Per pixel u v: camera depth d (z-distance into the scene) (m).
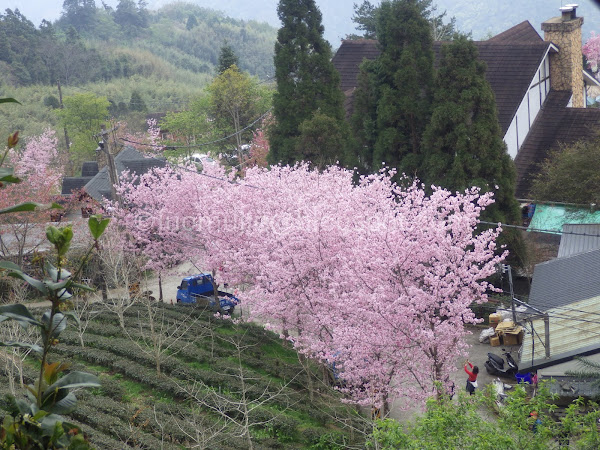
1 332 23.06
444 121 30.91
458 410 12.72
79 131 69.12
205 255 29.64
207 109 65.25
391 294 19.64
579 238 28.44
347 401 19.75
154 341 22.94
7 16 123.12
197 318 28.72
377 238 19.98
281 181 27.45
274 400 21.41
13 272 3.32
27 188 35.97
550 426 12.63
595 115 40.03
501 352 25.45
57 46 115.94
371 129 35.78
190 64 149.25
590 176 31.30
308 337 21.77
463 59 30.50
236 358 24.36
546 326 20.17
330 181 27.78
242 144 62.16
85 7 161.50
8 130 75.94
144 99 105.31
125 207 32.31
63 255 3.54
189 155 59.22
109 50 132.88
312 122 35.28
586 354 19.52
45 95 98.50
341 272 20.03
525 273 29.91
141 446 18.17
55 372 3.52
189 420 19.42
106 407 20.23
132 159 47.62
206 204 27.81
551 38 42.41
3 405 19.66
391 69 34.88
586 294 22.72
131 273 30.81
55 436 3.40
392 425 12.95
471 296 20.56
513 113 38.31
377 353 19.55
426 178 32.34
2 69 103.44
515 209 30.11
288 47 38.28
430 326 19.73
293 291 21.83
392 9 34.50
